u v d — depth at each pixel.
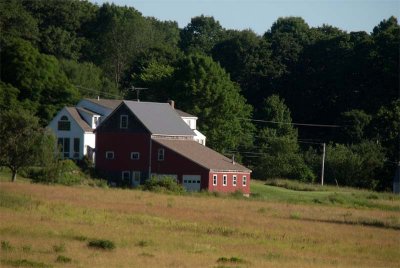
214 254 137.38
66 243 139.38
